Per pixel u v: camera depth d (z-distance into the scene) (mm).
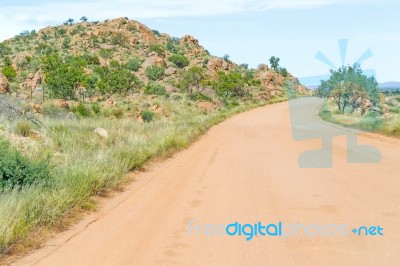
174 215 8156
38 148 13438
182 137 21406
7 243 6570
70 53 128875
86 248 6516
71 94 55000
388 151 16250
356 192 9375
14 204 7539
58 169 10539
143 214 8383
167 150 17859
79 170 10289
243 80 108062
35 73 77625
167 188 10875
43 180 9297
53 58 64312
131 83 69812
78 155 13250
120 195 10320
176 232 7066
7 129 15281
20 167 9422
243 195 9609
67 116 29281
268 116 52062
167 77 109000
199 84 85562
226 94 87812
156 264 5695
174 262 5734
